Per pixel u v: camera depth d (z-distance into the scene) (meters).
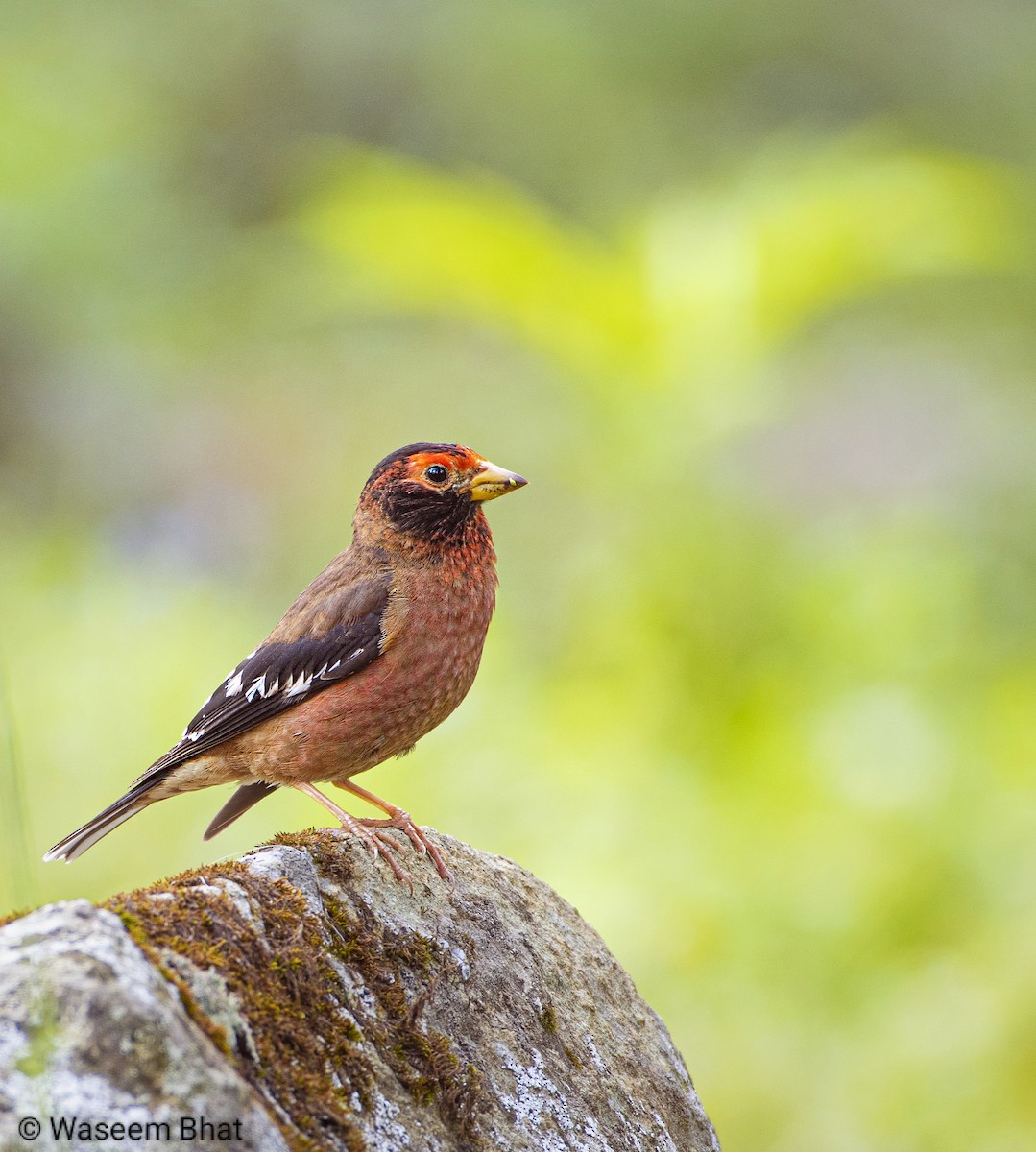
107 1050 3.72
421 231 11.06
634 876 10.44
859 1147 9.58
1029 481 18.73
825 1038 10.00
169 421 23.33
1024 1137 9.38
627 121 24.92
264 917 4.88
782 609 11.28
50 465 22.72
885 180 11.43
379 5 26.86
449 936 5.61
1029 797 10.56
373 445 22.47
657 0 25.61
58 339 23.31
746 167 22.36
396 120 26.14
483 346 23.48
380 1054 4.86
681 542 11.06
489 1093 5.15
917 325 22.11
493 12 26.03
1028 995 9.75
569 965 6.02
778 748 10.85
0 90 23.44
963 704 11.37
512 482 8.03
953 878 10.33
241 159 25.97
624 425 10.98
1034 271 21.09
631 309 11.02
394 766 12.14
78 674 14.17
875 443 20.42
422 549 7.94
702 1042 9.99
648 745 11.12
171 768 8.09
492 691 12.91
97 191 23.38
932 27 25.42
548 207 24.62
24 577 16.42
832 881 10.37
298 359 23.80
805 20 25.31
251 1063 4.35
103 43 25.52
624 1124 5.55
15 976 3.82
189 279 23.83
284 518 21.94
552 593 14.97
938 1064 9.71
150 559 19.42
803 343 19.67
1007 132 23.97
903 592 11.41
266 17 26.12
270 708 7.76
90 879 12.62
